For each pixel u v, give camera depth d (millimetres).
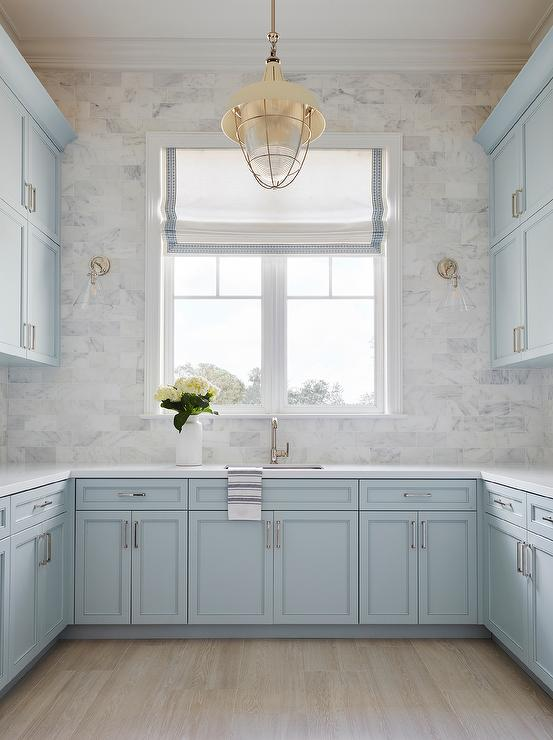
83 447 3814
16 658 2625
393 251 3859
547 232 3045
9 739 2273
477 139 3840
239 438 3809
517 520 2848
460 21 3625
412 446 3832
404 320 3857
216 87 3908
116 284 3850
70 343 3832
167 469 3334
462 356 3857
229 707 2523
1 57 2896
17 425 3822
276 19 3586
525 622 2754
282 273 3941
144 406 3801
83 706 2525
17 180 3172
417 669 2896
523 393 3861
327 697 2611
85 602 3246
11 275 3105
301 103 2193
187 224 3854
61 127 3664
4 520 2516
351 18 3586
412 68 3885
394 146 3883
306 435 3816
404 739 2285
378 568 3264
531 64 2998
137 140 3889
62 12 3537
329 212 3871
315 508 3262
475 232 3883
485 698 2607
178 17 3582
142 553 3258
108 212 3863
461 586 3268
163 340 3924
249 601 3248
